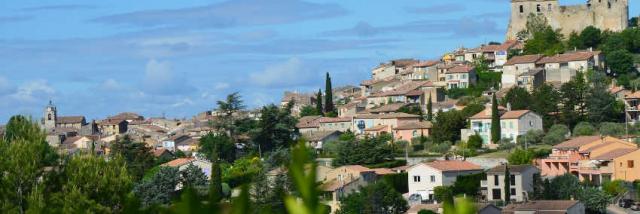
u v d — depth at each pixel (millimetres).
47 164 96938
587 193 161375
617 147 186875
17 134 100000
